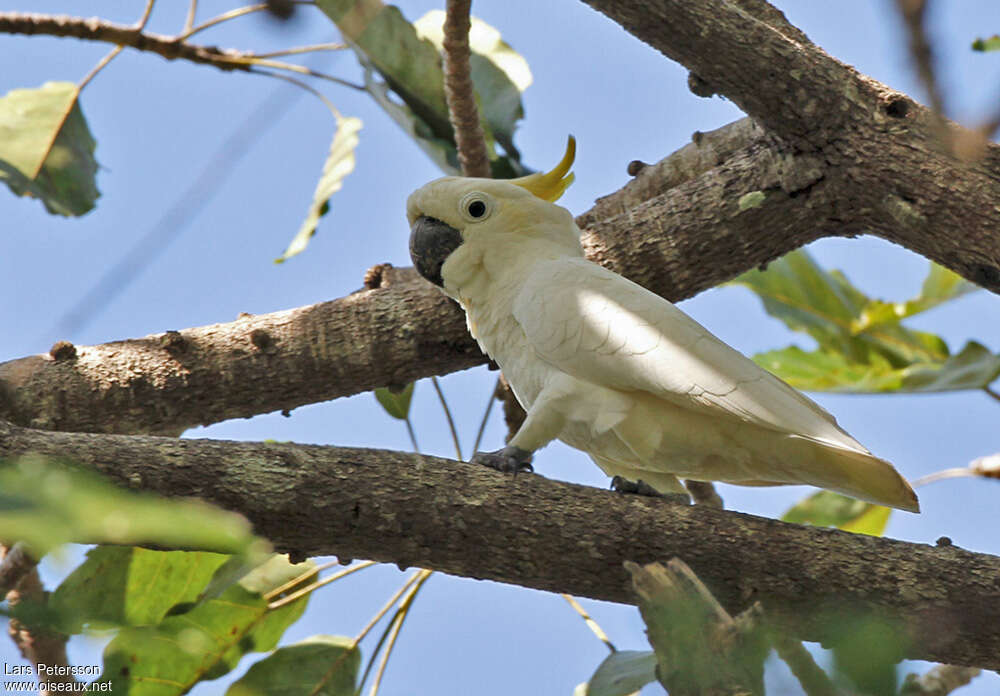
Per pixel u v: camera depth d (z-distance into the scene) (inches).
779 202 429.7
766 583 328.5
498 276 410.3
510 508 326.3
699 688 223.1
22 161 506.3
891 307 599.2
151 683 402.6
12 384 417.1
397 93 517.7
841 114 406.0
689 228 440.5
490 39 534.0
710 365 350.3
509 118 521.7
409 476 324.8
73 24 487.8
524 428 363.6
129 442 313.0
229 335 438.6
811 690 208.4
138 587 411.8
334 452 325.4
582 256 430.6
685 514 333.1
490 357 428.1
